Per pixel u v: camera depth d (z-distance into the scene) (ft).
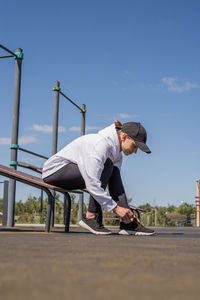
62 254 3.24
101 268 2.41
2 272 2.19
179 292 1.65
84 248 3.93
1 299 1.44
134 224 8.30
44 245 4.22
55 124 16.03
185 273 2.28
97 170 7.63
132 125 8.11
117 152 8.02
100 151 7.64
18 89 13.29
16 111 13.17
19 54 13.38
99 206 8.21
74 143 8.14
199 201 30.30
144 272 2.27
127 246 4.37
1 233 7.40
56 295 1.53
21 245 4.16
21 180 8.11
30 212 34.78
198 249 4.19
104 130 8.05
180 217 36.09
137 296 1.54
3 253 3.25
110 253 3.42
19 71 13.35
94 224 8.03
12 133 13.03
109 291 1.63
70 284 1.81
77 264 2.59
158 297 1.53
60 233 8.05
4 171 7.98
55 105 16.03
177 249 4.11
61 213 26.81
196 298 1.52
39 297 1.48
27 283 1.82
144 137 8.10
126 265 2.59
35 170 11.60
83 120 19.54
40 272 2.20
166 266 2.61
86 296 1.52
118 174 8.38
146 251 3.71
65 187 8.58
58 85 16.08
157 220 34.27
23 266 2.44
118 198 8.21
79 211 18.84
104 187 7.89
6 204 14.99
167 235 8.57
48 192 8.32
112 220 26.99
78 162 7.87
